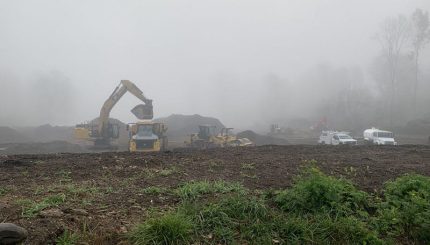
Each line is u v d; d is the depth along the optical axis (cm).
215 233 537
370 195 695
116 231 509
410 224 610
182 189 650
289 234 562
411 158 1141
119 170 840
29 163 906
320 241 557
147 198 627
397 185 695
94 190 656
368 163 1002
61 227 493
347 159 1077
